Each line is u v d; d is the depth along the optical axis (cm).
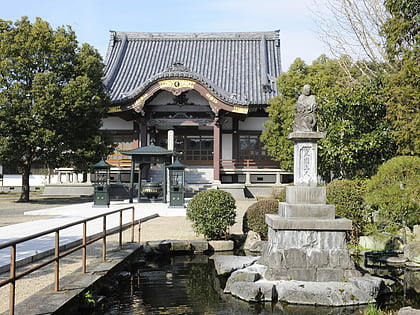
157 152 2020
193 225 1131
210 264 929
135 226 1370
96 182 1873
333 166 1527
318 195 743
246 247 1107
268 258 734
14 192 3203
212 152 3058
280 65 3159
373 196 977
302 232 721
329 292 649
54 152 2077
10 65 1930
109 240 1086
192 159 3067
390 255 976
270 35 3372
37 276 698
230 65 3144
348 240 1091
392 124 1260
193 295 691
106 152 2192
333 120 1411
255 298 652
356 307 635
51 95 1888
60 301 536
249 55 3247
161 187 2145
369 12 1589
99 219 1447
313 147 756
